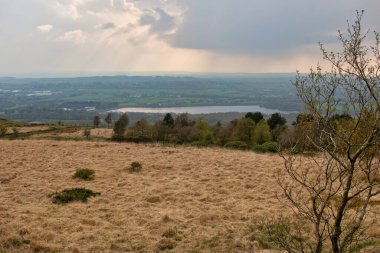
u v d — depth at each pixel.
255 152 38.72
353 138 6.59
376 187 17.16
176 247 12.58
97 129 76.88
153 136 55.94
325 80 6.21
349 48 5.96
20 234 13.40
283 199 18.17
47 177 25.08
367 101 6.01
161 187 21.62
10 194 20.47
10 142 45.56
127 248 12.41
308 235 12.27
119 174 26.00
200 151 38.19
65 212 16.66
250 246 12.20
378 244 10.47
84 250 12.16
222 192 20.67
